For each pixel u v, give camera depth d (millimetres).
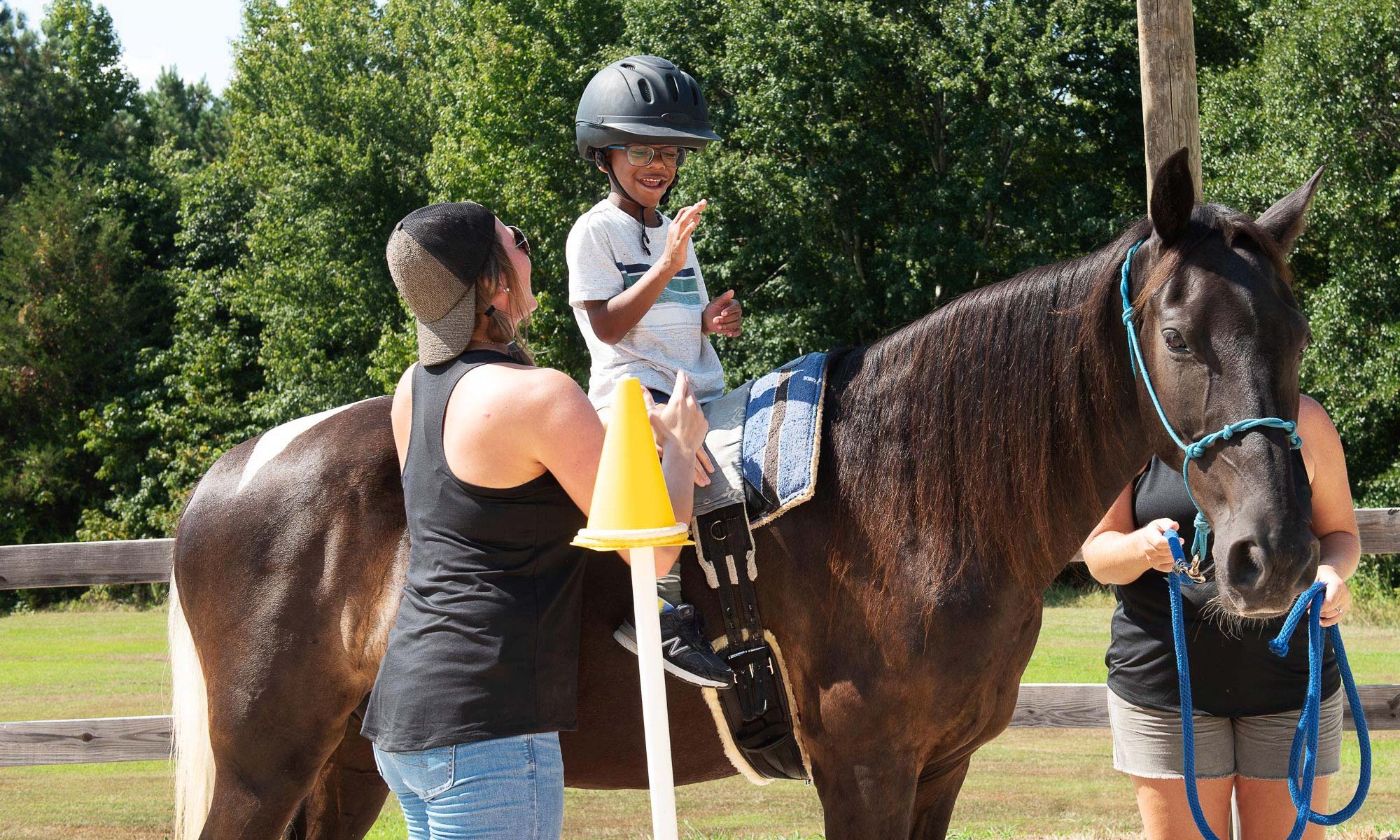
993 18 16500
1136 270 1989
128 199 28109
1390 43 13969
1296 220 1966
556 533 1702
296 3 25188
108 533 23062
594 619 2170
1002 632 2092
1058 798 5152
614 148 2465
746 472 2164
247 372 25609
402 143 24453
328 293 23812
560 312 18266
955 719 2098
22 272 25266
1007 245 17375
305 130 23984
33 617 17031
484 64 19047
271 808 2318
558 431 1640
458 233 1753
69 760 3754
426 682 1622
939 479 2080
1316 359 14492
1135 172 17672
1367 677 8805
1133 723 2451
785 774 2250
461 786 1602
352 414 2500
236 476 2455
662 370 2352
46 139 31422
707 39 18203
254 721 2299
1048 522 2080
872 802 2078
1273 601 1671
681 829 4617
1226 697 2344
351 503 2314
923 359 2160
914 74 16859
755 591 2146
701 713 2203
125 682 9570
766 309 17594
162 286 26531
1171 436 1868
